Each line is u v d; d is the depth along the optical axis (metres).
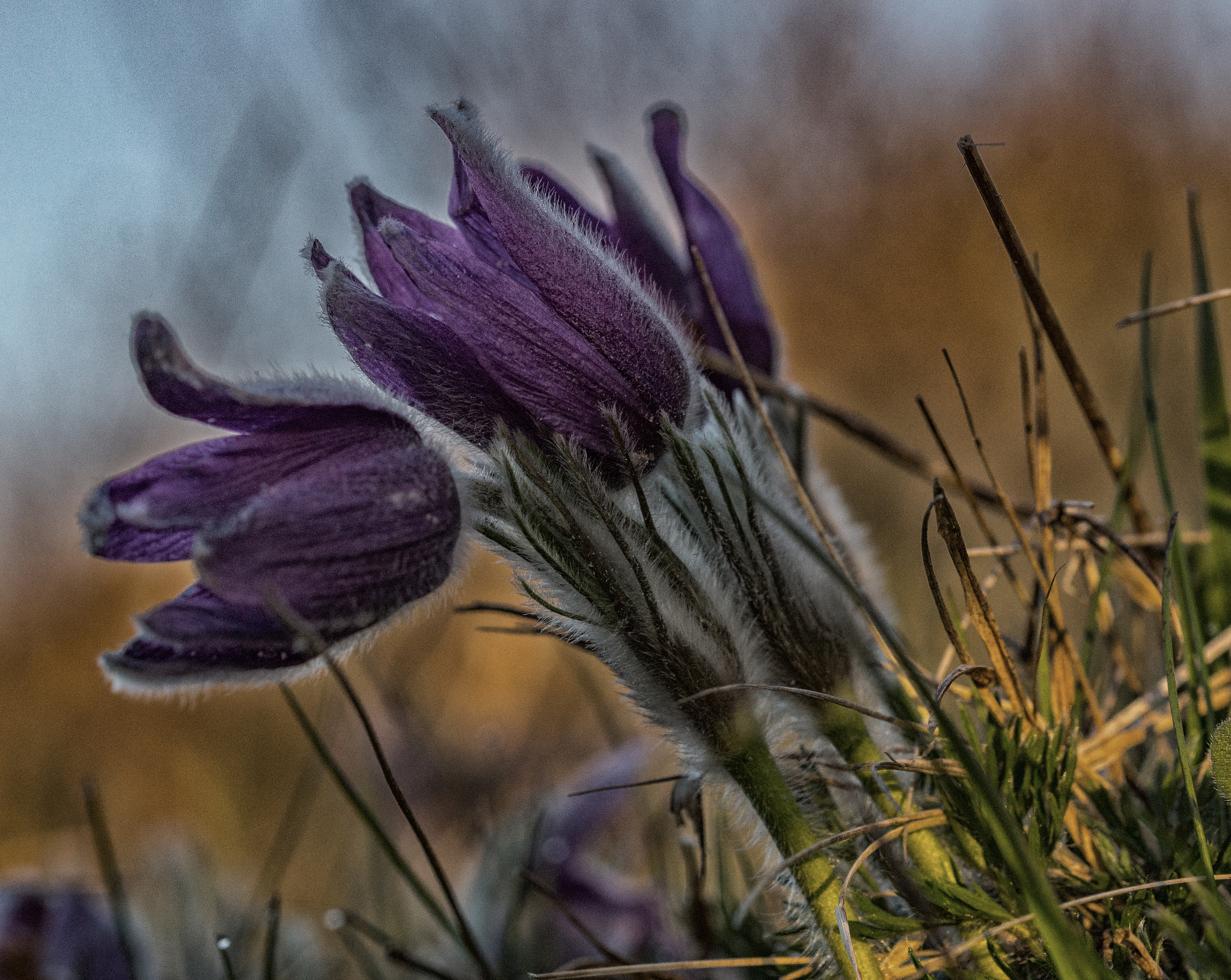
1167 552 0.42
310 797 0.66
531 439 0.43
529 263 0.43
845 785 0.44
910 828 0.43
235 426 0.42
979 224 1.11
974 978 0.42
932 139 1.15
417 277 0.43
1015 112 1.12
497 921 0.52
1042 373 0.45
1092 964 0.40
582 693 0.76
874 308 1.12
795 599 0.43
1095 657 0.48
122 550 0.42
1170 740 0.45
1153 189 1.03
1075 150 1.08
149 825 0.89
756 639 0.43
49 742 1.04
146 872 0.56
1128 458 0.47
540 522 0.42
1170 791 0.43
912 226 1.13
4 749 1.04
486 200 0.43
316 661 0.42
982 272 1.08
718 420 0.43
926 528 0.43
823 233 1.17
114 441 1.05
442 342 0.43
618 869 0.54
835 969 0.43
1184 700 0.45
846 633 0.43
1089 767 0.44
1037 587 0.45
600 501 0.43
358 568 0.42
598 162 0.46
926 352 1.08
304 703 0.91
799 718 0.43
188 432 1.02
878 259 1.14
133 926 0.51
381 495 0.42
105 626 1.17
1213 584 0.46
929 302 1.09
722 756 0.43
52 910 0.50
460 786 0.63
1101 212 1.04
